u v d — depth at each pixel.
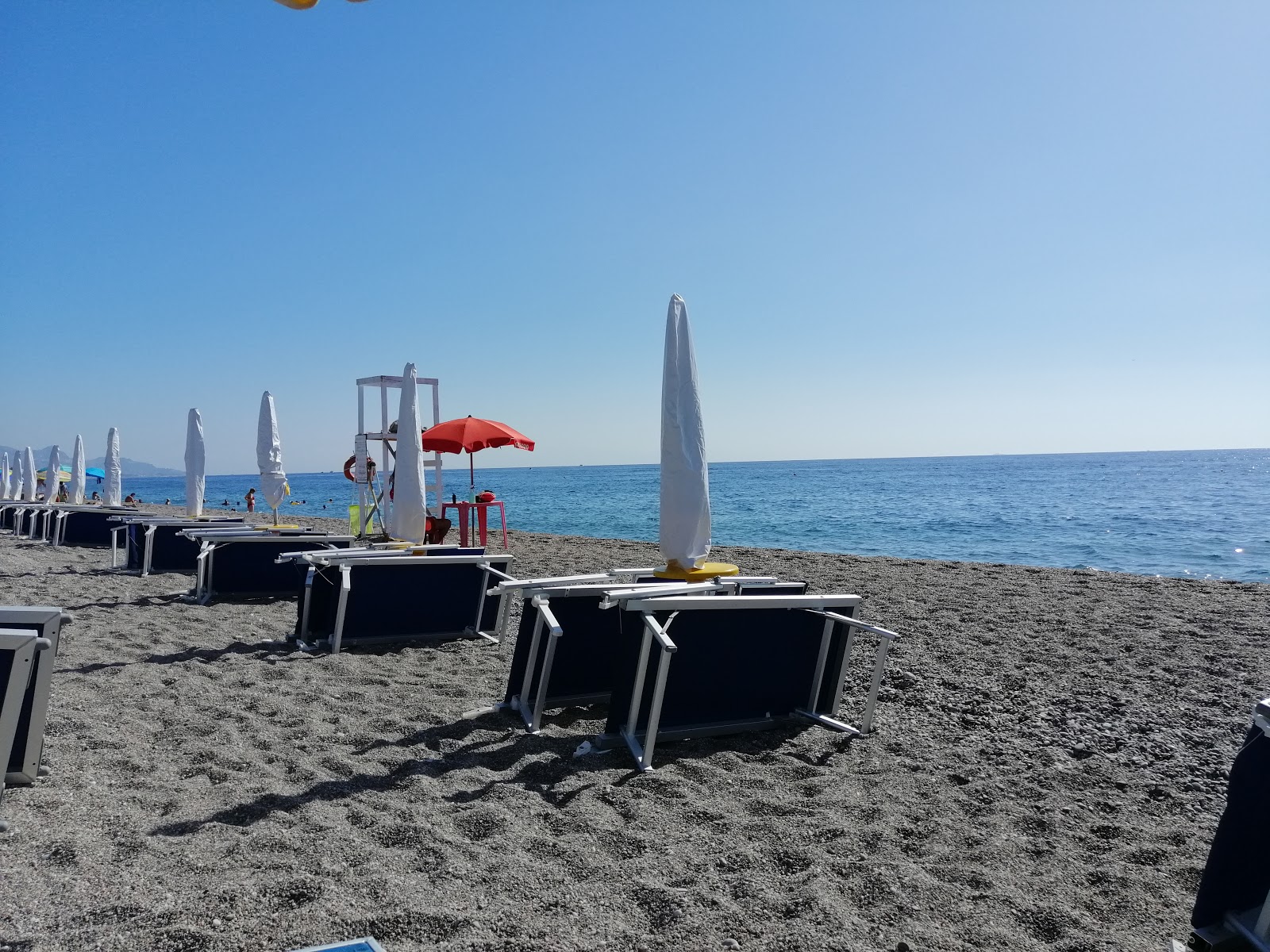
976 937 2.30
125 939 2.16
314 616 6.02
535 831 2.94
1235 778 2.04
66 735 3.87
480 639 6.27
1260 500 35.16
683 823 3.04
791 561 11.27
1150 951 2.23
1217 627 6.43
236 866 2.60
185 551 10.19
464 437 11.13
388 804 3.16
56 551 12.39
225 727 4.08
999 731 4.21
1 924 2.21
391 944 2.19
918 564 10.86
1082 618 6.80
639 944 2.23
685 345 4.48
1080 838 2.99
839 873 2.66
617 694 3.77
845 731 4.14
